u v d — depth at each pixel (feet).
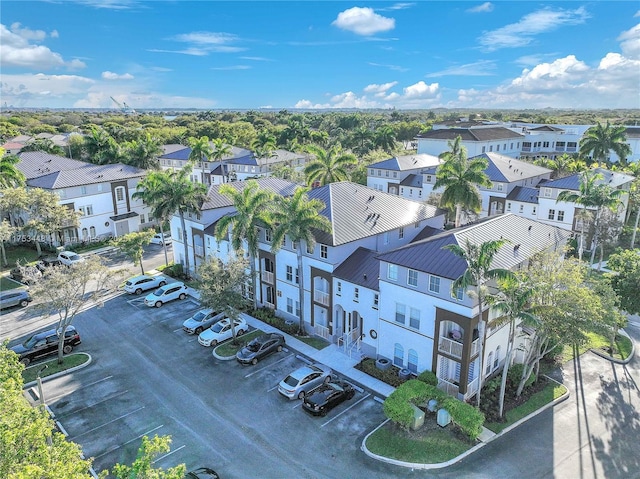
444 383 93.50
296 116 611.47
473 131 329.72
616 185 189.57
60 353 106.32
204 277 112.78
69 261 168.86
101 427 85.61
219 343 116.47
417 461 76.79
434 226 143.02
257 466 76.38
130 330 124.26
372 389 97.19
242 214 119.75
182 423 86.84
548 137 364.99
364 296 108.88
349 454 79.00
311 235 111.96
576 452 79.36
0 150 183.42
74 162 226.99
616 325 110.73
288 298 129.08
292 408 91.56
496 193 217.36
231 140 425.69
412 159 271.90
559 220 196.54
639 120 562.66
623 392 97.25
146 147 274.36
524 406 91.71
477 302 87.76
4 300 137.69
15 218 194.70
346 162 191.01
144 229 222.07
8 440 49.01
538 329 85.10
